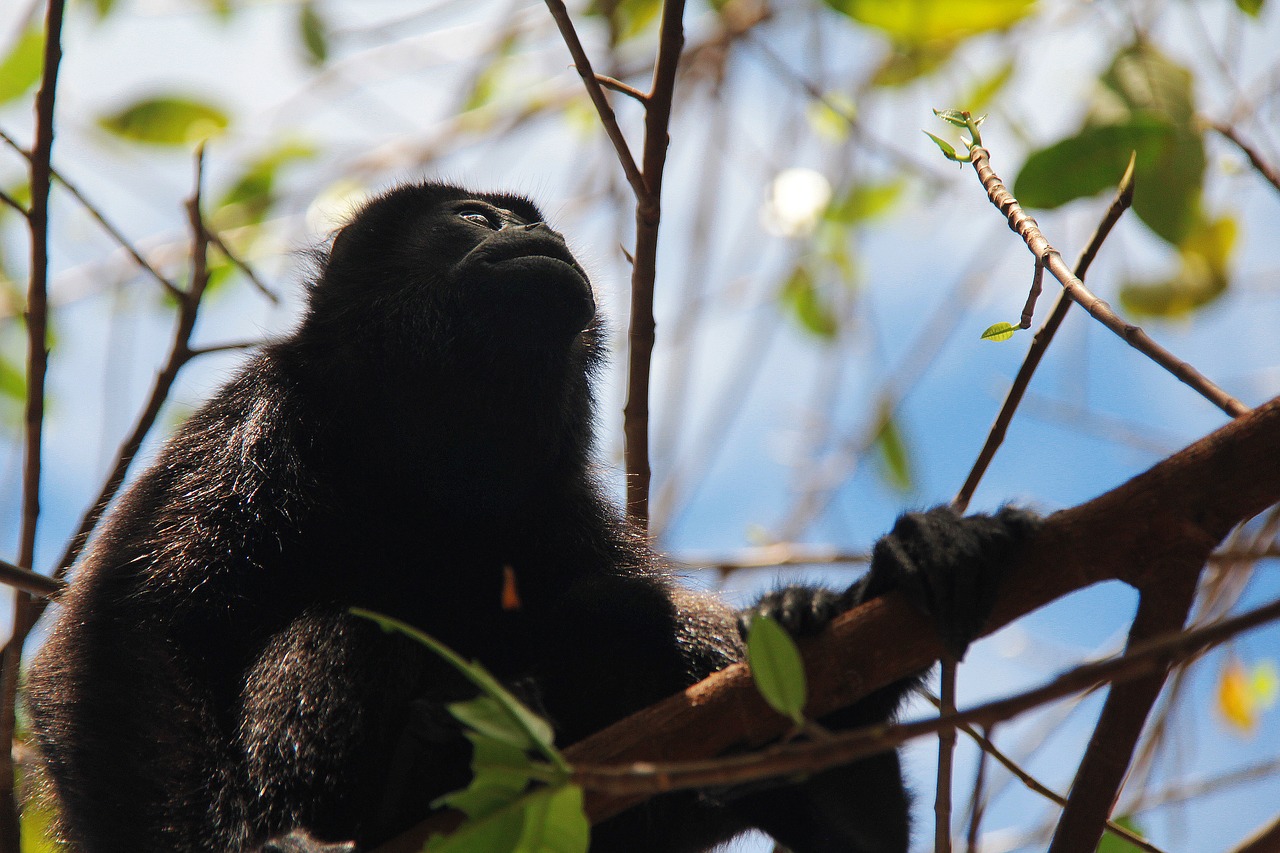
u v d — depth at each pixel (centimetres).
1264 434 472
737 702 501
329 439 778
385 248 860
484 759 379
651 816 666
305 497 738
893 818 615
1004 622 507
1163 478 490
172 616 677
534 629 752
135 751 629
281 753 628
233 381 798
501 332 779
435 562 764
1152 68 776
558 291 774
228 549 702
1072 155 750
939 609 506
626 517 838
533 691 590
